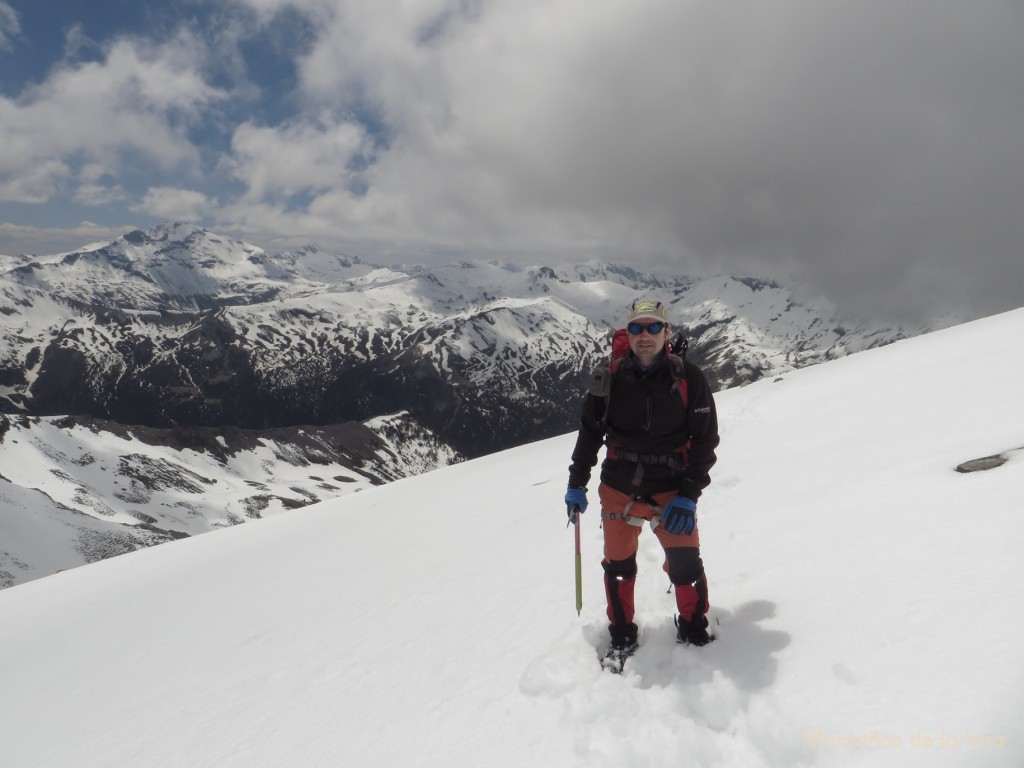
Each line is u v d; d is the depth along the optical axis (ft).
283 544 47.24
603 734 10.11
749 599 13.51
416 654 16.05
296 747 13.16
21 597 56.59
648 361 12.31
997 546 11.75
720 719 9.95
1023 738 7.16
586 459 13.69
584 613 15.16
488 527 31.30
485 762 10.41
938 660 9.16
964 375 33.99
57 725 20.29
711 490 24.14
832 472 21.39
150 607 35.60
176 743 15.46
